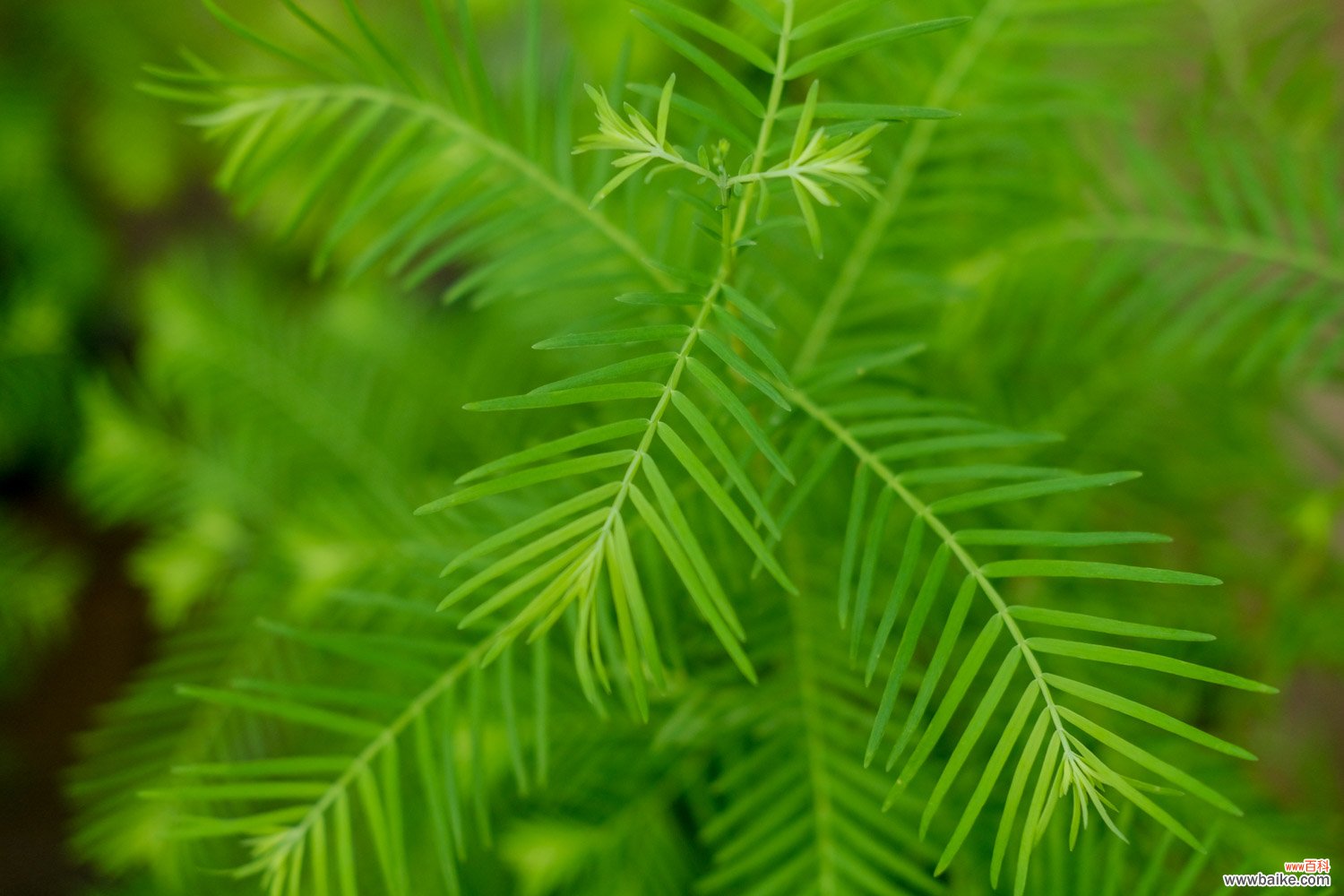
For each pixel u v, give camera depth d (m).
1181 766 0.27
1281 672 0.30
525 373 0.36
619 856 0.27
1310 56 0.29
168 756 0.33
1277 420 0.35
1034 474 0.22
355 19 0.23
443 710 0.24
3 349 0.47
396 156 0.25
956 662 0.26
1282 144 0.27
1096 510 0.30
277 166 0.25
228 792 0.23
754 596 0.26
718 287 0.22
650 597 0.26
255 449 0.38
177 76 0.24
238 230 0.59
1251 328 0.32
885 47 0.26
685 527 0.21
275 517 0.39
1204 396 0.32
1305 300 0.26
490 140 0.25
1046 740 0.26
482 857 0.29
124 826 0.31
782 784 0.25
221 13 0.23
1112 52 0.29
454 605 0.26
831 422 0.23
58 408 0.51
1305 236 0.27
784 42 0.22
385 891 0.28
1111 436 0.31
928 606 0.22
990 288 0.28
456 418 0.37
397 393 0.38
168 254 0.55
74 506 0.66
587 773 0.27
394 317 0.40
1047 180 0.27
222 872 0.23
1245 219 0.28
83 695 0.62
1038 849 0.25
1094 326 0.32
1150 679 0.27
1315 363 0.28
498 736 0.27
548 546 0.21
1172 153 0.30
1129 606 0.28
